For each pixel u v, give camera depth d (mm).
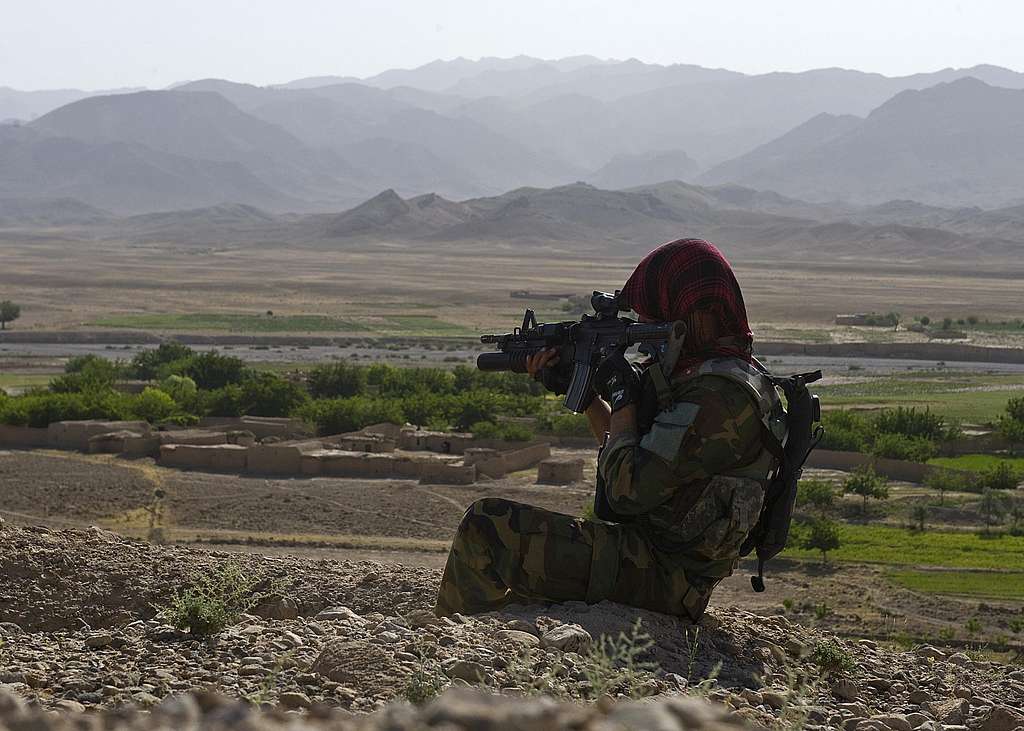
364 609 9461
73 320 189625
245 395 95375
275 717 2652
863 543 55250
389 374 110938
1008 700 6566
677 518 6301
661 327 6168
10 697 2859
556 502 63062
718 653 6504
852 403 109062
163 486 65500
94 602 9352
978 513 61469
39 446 80188
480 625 5898
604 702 4184
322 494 64375
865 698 6312
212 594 7051
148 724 2617
